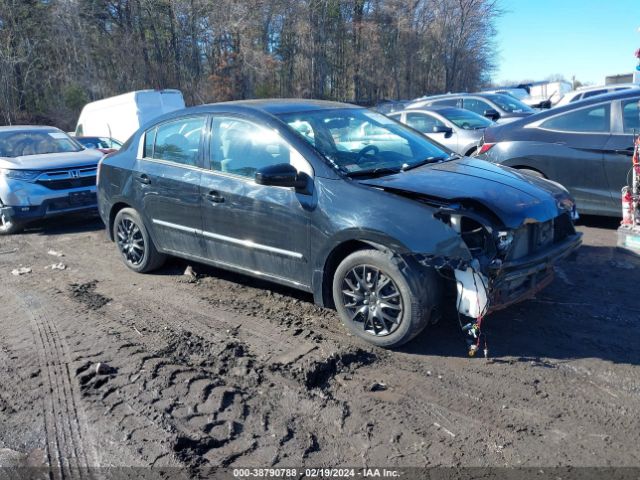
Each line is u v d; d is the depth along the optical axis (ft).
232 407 10.75
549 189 14.12
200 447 9.62
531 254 12.63
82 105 113.09
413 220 11.86
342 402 10.88
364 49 147.64
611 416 10.19
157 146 17.53
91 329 14.56
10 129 29.86
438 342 13.19
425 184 12.77
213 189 15.30
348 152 14.26
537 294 15.94
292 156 13.97
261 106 15.49
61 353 13.17
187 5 125.49
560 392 11.01
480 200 12.03
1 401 11.22
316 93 141.90
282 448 9.57
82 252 22.62
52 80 115.65
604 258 19.02
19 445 9.84
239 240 15.10
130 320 15.10
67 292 17.58
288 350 12.96
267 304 15.87
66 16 113.80
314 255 13.46
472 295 11.80
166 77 123.13
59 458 9.46
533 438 9.66
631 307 14.90
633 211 17.94
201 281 18.02
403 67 153.89
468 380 11.54
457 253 11.35
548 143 22.50
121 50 118.32
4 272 20.13
